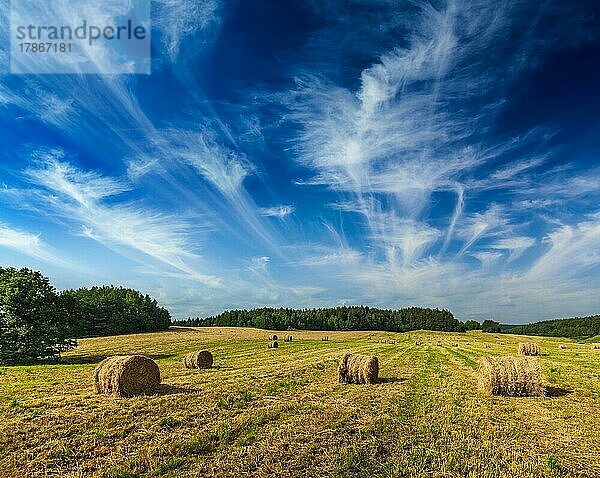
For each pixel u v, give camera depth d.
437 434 12.92
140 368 19.66
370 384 22.56
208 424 13.97
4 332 37.59
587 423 14.63
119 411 15.49
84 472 10.29
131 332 99.56
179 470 10.20
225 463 10.60
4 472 10.34
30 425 13.68
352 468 10.29
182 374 27.20
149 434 12.92
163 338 78.50
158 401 17.16
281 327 132.38
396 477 9.74
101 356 45.50
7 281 39.56
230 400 17.53
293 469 10.23
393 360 37.81
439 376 25.98
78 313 42.59
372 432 13.09
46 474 10.23
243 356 43.59
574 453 11.59
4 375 27.19
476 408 16.67
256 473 10.03
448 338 88.38
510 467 10.28
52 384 22.67
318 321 138.50
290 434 12.80
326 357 39.25
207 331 102.62
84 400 17.69
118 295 113.12
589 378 24.91
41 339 38.44
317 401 17.73
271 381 23.05
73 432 13.12
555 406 17.23
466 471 10.08
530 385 19.31
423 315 159.75
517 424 14.31
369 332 116.69
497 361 20.14
